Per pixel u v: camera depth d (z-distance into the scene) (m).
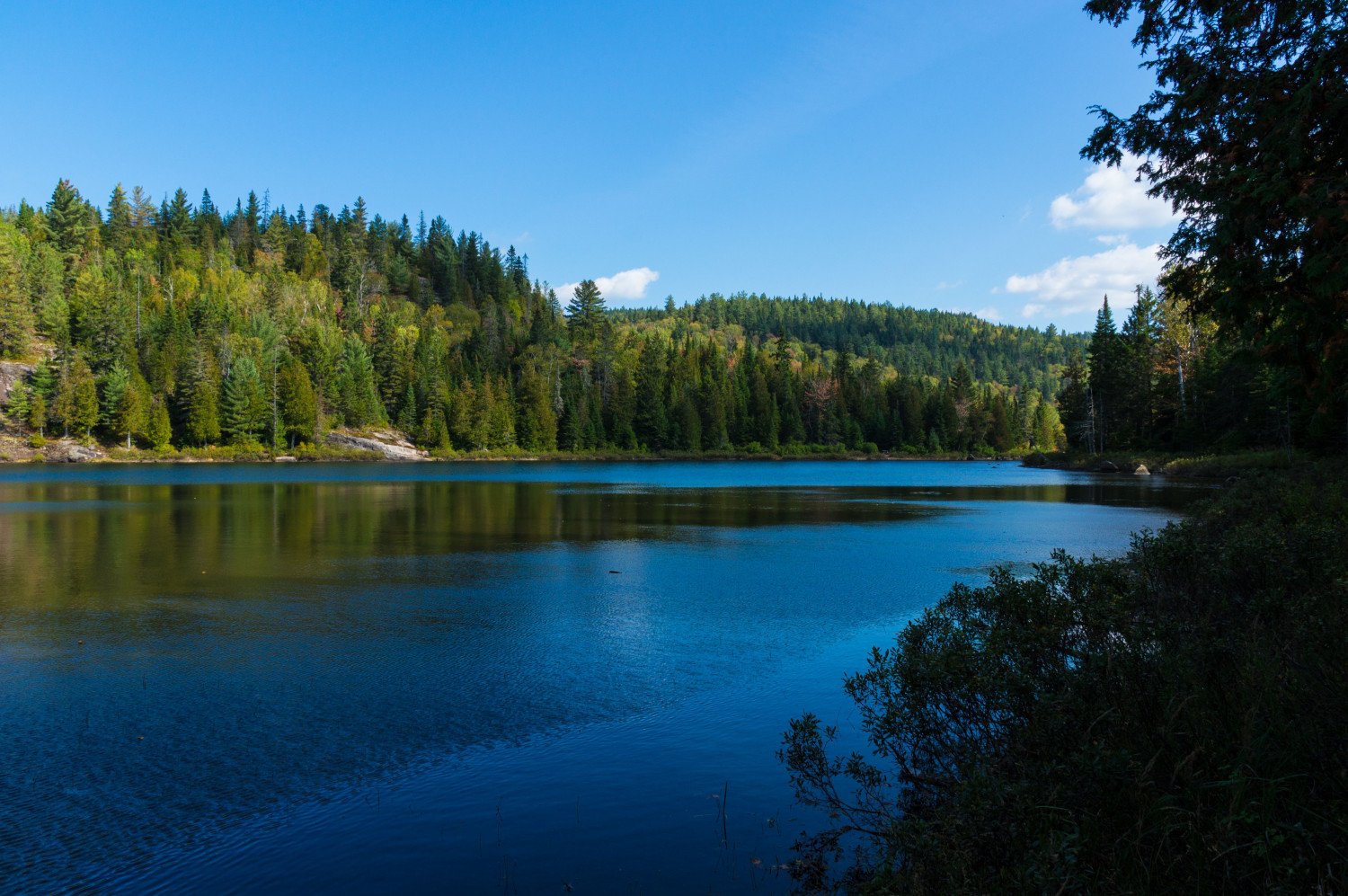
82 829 5.27
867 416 129.38
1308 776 3.59
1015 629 5.62
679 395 123.50
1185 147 5.52
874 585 14.84
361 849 4.96
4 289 94.69
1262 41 5.07
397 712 7.66
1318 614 5.05
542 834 5.14
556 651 10.03
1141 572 7.03
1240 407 59.88
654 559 18.16
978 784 3.97
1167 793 3.69
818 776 5.48
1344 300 4.55
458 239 193.00
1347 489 14.30
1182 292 5.71
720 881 4.50
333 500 35.81
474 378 119.44
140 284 117.75
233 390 94.06
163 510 29.14
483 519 27.52
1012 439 130.25
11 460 81.88
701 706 7.84
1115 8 5.89
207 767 6.29
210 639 10.48
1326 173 4.51
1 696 8.07
